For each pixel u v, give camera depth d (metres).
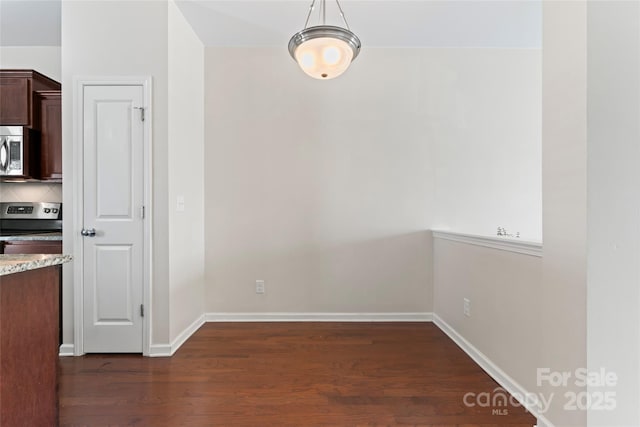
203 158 3.44
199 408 1.94
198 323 3.31
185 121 3.02
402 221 3.52
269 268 3.50
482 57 3.53
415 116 3.52
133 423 1.81
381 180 3.51
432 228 3.53
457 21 3.04
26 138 3.06
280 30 3.18
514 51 3.53
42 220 3.51
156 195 2.70
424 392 2.11
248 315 3.50
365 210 3.52
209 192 3.46
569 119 1.53
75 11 2.68
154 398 2.04
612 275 1.43
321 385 2.19
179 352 2.72
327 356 2.63
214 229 3.48
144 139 2.68
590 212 1.43
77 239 2.69
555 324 1.63
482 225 3.55
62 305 2.73
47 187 3.52
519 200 3.56
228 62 3.45
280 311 3.52
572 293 1.52
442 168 3.53
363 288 3.53
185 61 3.01
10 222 3.50
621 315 1.42
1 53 3.71
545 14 1.69
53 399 1.55
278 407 1.95
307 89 3.48
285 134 3.48
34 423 1.44
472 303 2.63
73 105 2.68
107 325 2.70
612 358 1.43
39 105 3.16
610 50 1.42
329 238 3.51
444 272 3.23
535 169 3.56
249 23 3.07
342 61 2.19
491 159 3.55
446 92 3.52
